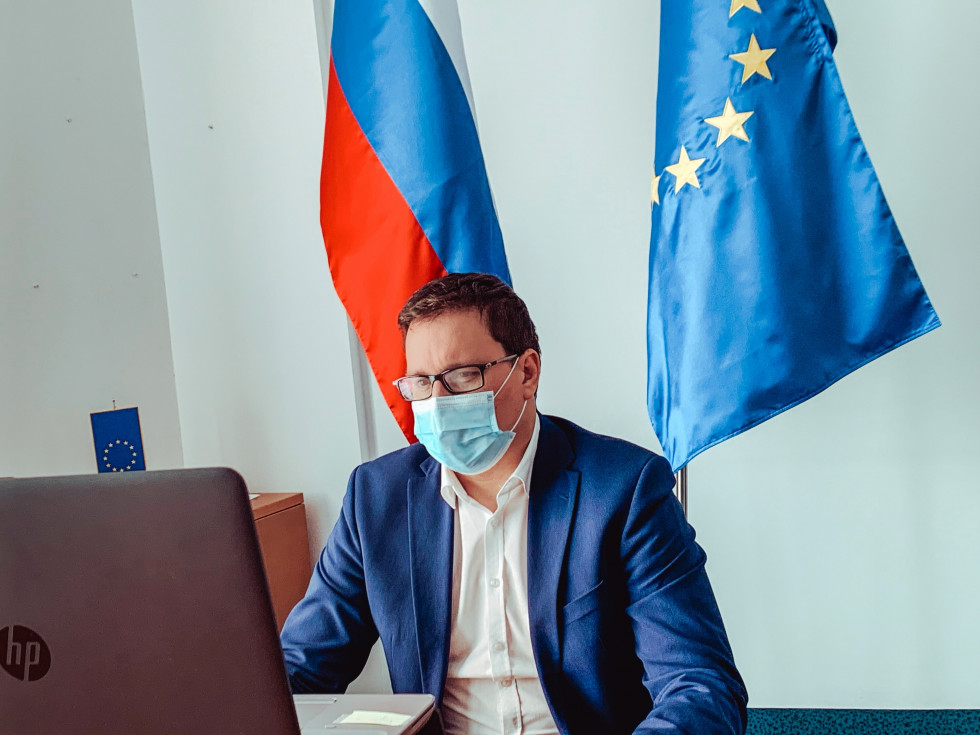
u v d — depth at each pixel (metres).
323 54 2.15
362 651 1.16
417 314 1.08
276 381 2.24
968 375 1.95
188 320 2.28
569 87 2.08
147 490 0.61
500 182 2.14
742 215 1.50
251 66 2.17
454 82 1.74
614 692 1.03
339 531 1.18
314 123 2.14
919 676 2.06
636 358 2.12
